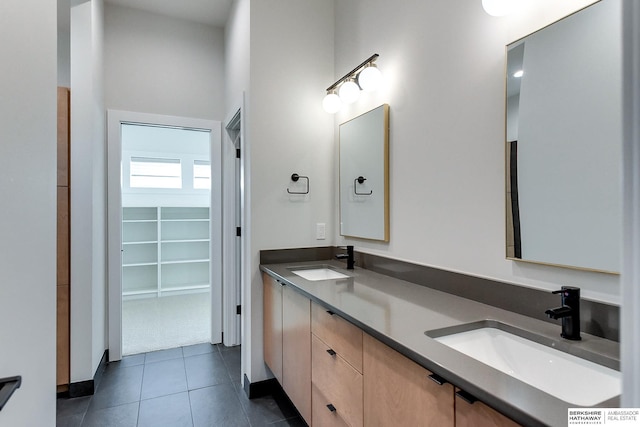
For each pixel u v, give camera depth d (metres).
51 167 1.02
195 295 5.02
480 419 0.76
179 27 3.15
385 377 1.09
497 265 1.33
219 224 3.21
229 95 3.00
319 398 1.56
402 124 1.85
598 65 1.00
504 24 1.29
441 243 1.59
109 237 2.83
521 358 1.06
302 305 1.74
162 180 5.08
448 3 1.55
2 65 0.73
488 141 1.36
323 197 2.53
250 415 2.07
